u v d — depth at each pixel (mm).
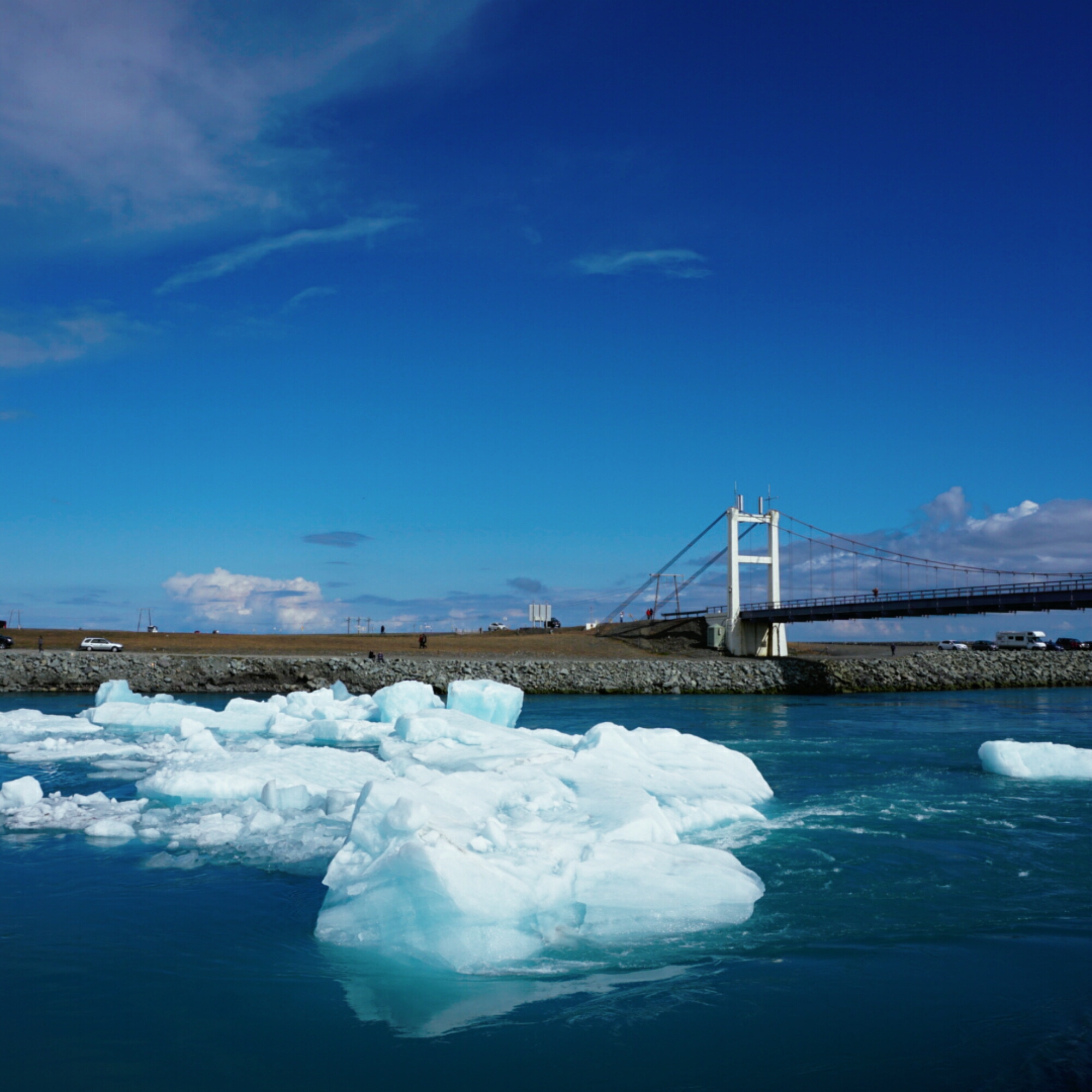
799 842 13414
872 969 8500
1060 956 8906
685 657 77625
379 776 16750
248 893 10641
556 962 8523
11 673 49000
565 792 13594
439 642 78688
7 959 8633
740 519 83188
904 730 32562
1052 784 18969
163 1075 6473
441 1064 6648
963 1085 6367
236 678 52375
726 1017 7438
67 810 14539
